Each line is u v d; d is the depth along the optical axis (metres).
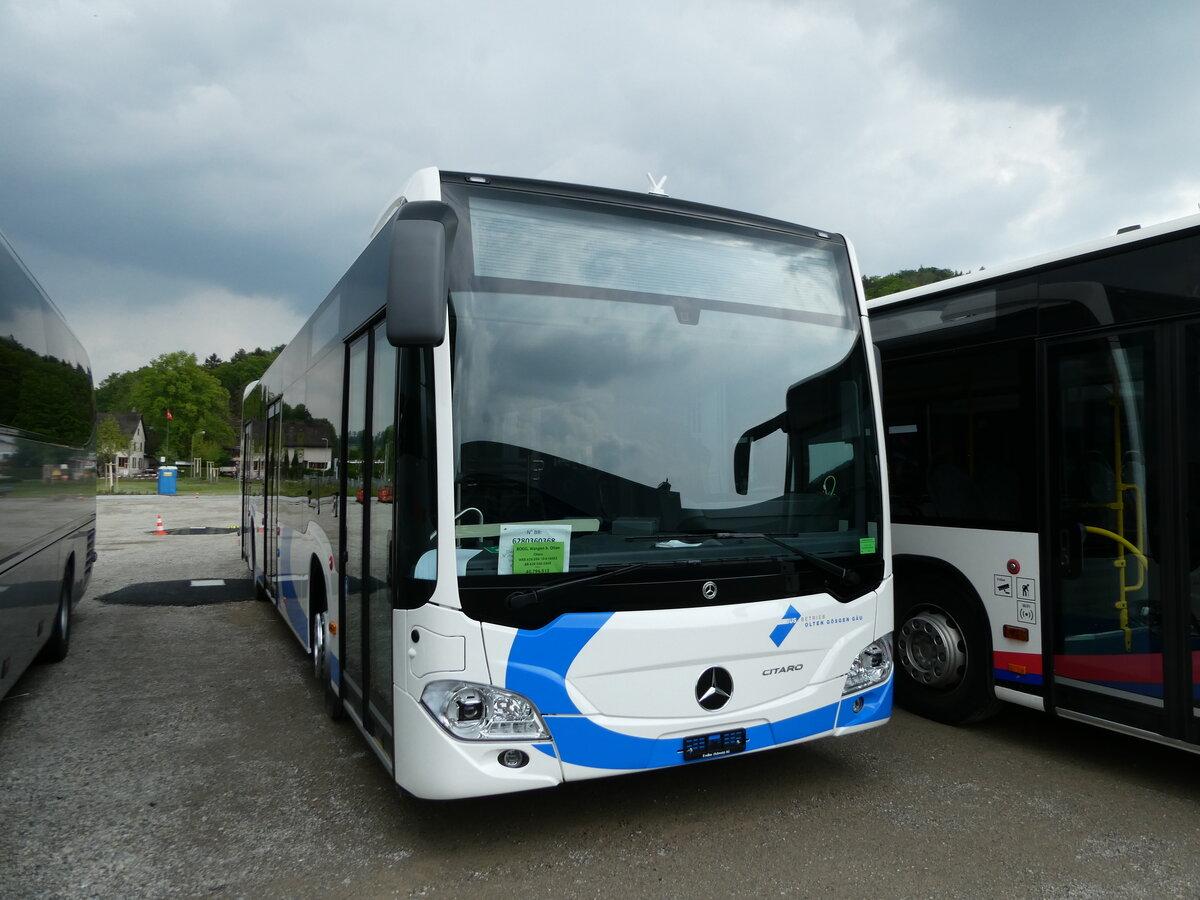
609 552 3.47
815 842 3.70
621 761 3.39
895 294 5.71
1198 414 3.97
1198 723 3.93
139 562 14.23
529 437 3.44
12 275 5.16
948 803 4.12
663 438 3.70
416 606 3.31
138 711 5.73
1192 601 3.97
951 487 5.24
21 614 5.32
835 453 4.14
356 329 4.57
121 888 3.36
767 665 3.70
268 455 8.84
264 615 9.35
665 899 3.24
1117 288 4.34
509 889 3.32
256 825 3.93
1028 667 4.73
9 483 4.93
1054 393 4.64
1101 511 4.39
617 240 3.83
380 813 4.05
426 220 3.13
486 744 3.21
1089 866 3.48
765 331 4.08
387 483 3.78
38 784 4.44
